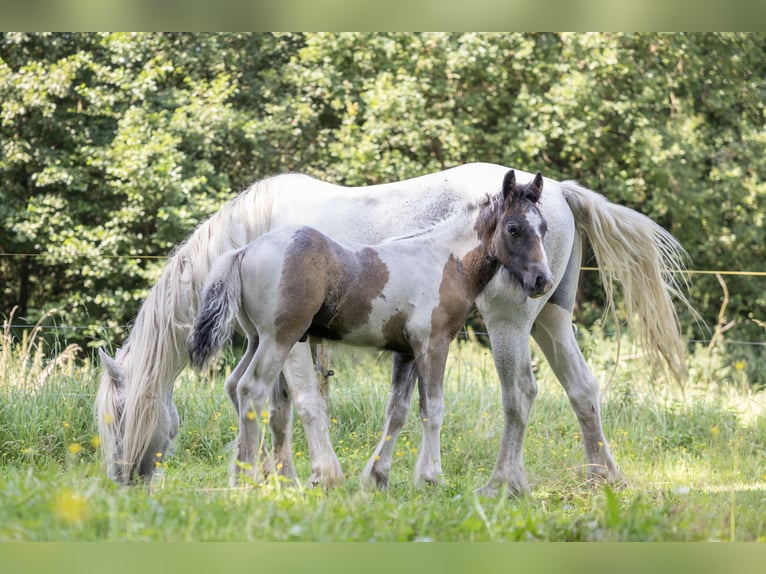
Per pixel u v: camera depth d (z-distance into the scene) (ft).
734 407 45.70
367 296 26.30
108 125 76.48
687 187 78.43
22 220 72.23
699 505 22.56
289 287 25.05
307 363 28.84
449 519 19.45
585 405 31.89
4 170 73.77
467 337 74.54
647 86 76.33
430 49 76.84
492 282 29.19
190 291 27.96
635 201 79.41
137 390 26.22
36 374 40.32
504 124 74.13
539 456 35.88
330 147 74.49
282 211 30.53
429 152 79.10
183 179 72.13
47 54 74.23
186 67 78.64
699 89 82.02
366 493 24.71
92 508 17.42
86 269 69.31
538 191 27.35
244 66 81.05
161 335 27.02
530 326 30.25
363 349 29.60
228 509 18.98
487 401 42.39
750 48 80.18
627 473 33.65
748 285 82.89
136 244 73.31
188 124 71.77
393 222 30.48
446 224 27.94
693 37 78.33
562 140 75.82
